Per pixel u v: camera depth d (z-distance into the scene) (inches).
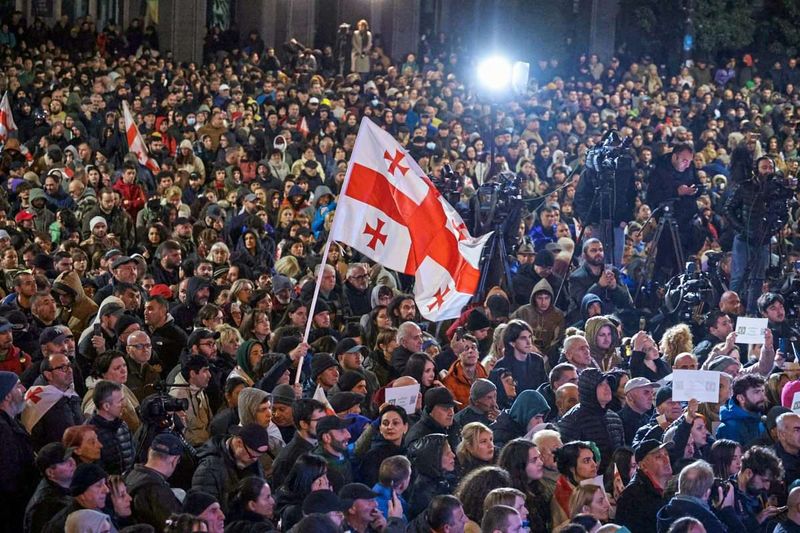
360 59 2127.2
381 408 624.4
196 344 701.3
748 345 898.7
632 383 701.9
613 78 2160.4
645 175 1551.4
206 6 2272.4
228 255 1026.1
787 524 581.0
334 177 1451.8
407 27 2508.6
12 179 1234.6
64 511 501.0
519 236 1098.1
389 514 555.5
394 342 788.6
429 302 752.3
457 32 2600.9
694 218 1136.2
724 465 622.2
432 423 634.8
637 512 586.2
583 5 2501.2
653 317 959.6
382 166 732.0
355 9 2501.2
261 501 512.4
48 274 918.4
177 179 1331.2
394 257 742.5
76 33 2003.0
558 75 2272.4
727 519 588.7
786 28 2455.7
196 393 684.1
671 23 2436.0
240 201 1285.7
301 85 1854.1
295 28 2370.8
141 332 698.2
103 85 1630.2
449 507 510.0
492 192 996.6
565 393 693.3
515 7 2534.5
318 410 597.3
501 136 1624.0
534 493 598.2
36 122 1485.0
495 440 653.9
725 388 697.6
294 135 1574.8
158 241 1077.1
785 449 648.4
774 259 1187.3
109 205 1136.2
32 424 606.5
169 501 526.3
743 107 1955.0
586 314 892.0
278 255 1112.8
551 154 1670.8
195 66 1924.2
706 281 935.7
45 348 663.8
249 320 802.8
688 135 1679.4
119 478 518.3
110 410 582.6
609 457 664.4
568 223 1355.8
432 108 1770.4
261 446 569.0
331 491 507.2
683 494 564.1
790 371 763.4
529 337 771.4
